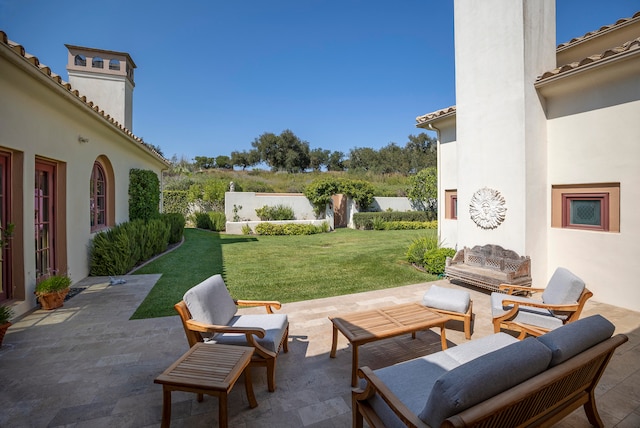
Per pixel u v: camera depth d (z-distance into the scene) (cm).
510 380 166
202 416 265
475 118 668
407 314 379
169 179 2606
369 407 224
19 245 509
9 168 503
